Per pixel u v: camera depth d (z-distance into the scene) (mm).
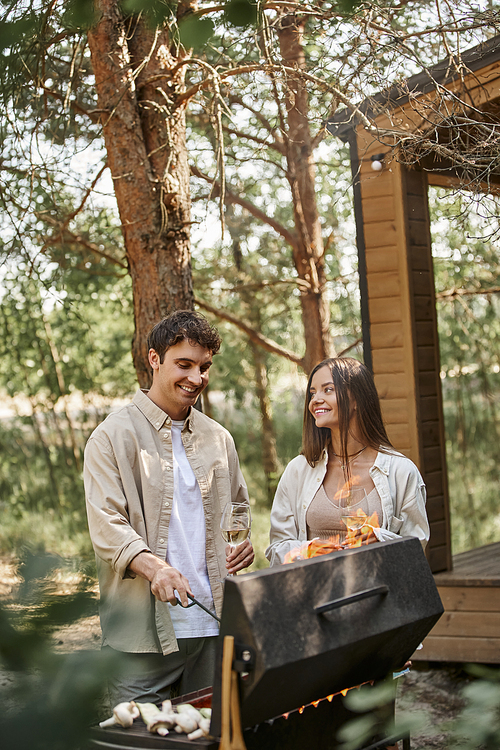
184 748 1479
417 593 1755
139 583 2189
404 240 4121
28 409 9398
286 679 1437
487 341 8227
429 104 3590
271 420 9469
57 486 9008
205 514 2391
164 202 3797
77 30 1978
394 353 4180
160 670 2188
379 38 3514
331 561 1597
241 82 4223
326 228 7574
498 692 890
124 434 2311
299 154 6359
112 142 3785
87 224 6738
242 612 1392
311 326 7004
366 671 1724
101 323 8883
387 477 2533
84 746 743
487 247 6930
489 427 8773
